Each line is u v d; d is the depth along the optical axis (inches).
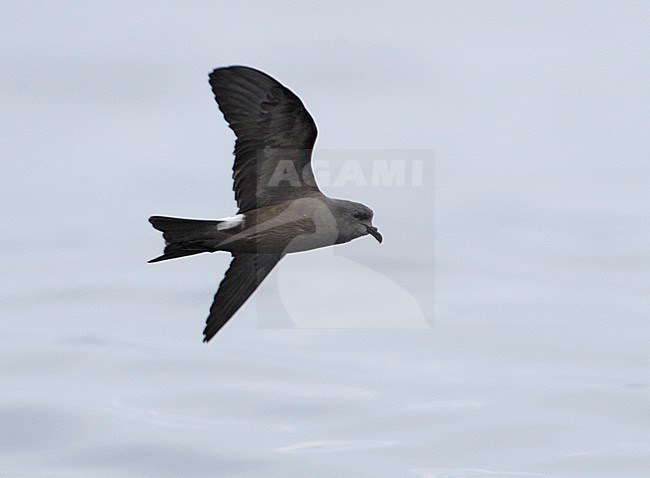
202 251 384.8
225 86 369.1
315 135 378.3
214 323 379.6
